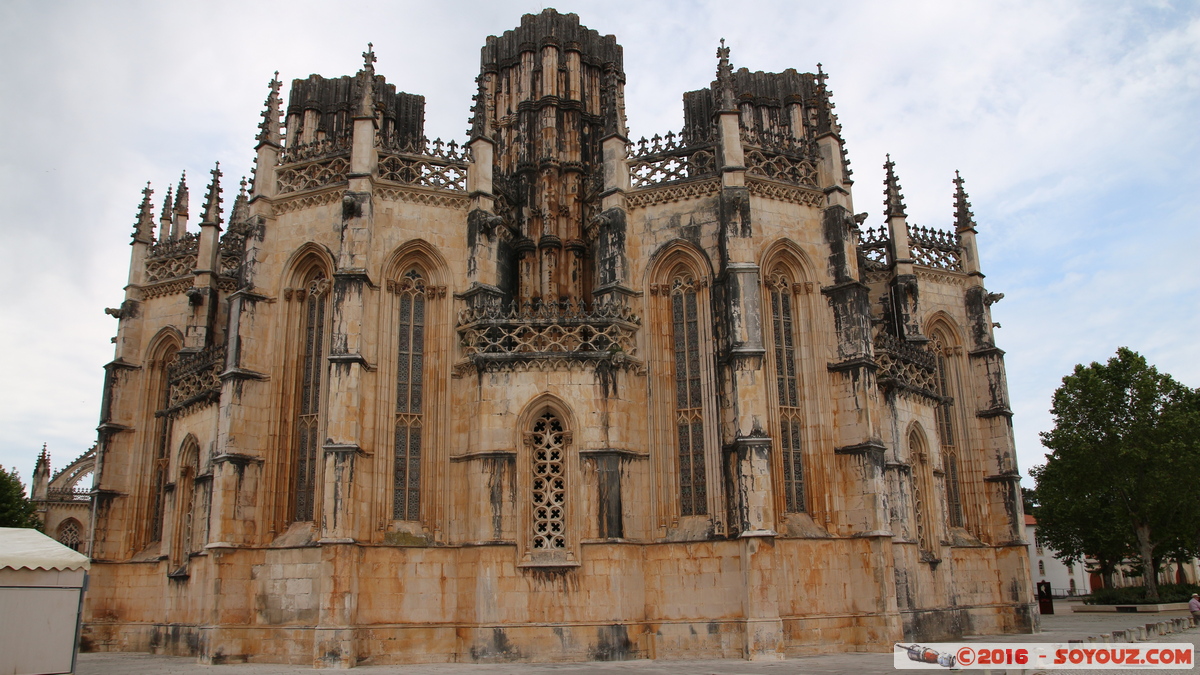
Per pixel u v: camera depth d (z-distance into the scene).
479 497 35.56
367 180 37.97
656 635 35.31
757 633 33.09
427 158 40.03
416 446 37.47
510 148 53.03
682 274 39.78
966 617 45.97
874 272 51.69
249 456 36.53
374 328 37.25
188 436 45.38
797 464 38.19
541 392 36.62
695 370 38.53
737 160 38.66
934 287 51.94
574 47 51.47
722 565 35.25
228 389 36.78
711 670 29.36
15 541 25.27
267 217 39.34
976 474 49.97
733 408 35.84
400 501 36.56
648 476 37.50
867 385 38.19
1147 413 67.56
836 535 37.34
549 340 37.94
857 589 36.62
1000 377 50.66
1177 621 41.91
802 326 39.69
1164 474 65.00
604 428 36.44
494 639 33.91
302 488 36.88
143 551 49.19
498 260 43.19
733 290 36.78
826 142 41.44
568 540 35.50
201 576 38.88
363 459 35.41
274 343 38.19
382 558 34.66
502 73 54.69
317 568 34.09
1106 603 71.75
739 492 34.72
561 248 46.06
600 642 34.19
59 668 24.19
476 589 34.62
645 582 36.22
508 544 34.84
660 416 38.16
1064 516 72.00
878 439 38.03
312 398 37.78
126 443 51.19
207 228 50.47
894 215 50.19
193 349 48.84
